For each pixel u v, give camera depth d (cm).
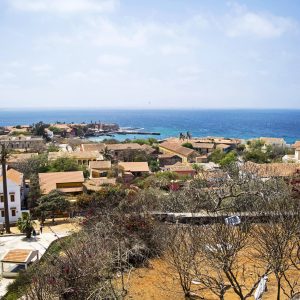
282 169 5191
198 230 1347
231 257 1228
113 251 1574
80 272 1359
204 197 2592
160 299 1266
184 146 12662
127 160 10606
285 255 1192
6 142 12275
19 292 1886
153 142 13950
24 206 5531
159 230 1702
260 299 1055
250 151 10462
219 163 8788
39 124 17950
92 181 6359
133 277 1459
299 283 1295
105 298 1259
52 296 1302
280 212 1309
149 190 4425
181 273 1302
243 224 1418
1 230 4200
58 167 7438
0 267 2772
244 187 2789
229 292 1290
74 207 4650
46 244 3500
